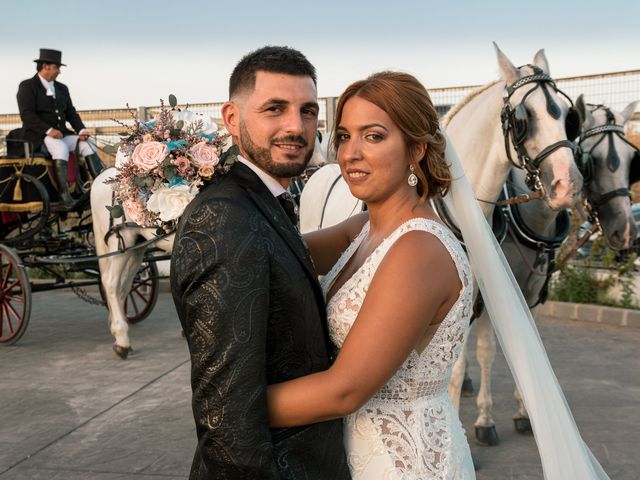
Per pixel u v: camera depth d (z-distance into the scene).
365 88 1.73
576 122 3.82
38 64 7.56
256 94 1.59
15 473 3.96
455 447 1.78
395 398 1.74
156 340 7.24
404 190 1.80
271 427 1.49
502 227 4.04
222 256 1.38
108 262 6.47
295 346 1.50
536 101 3.71
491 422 4.27
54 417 4.91
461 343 1.77
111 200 6.27
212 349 1.36
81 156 7.41
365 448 1.74
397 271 1.59
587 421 4.63
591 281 8.24
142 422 4.78
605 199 5.35
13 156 6.96
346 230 2.20
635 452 4.09
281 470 1.47
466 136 4.03
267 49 1.64
